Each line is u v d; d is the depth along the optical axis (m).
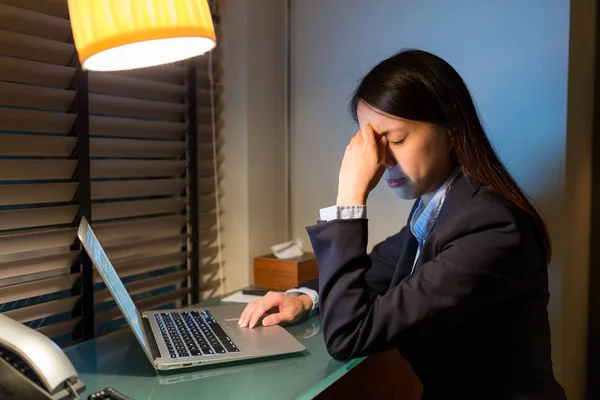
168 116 1.62
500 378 0.90
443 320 0.85
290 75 1.97
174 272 1.66
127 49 0.92
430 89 0.89
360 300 0.88
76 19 0.81
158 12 0.79
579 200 1.65
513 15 1.55
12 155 1.18
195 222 1.68
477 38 1.61
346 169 0.99
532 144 1.54
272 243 1.93
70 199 1.32
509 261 0.84
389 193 1.80
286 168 1.99
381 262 1.31
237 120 1.81
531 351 0.90
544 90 1.52
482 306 0.86
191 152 1.67
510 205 0.88
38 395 0.67
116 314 1.45
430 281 0.85
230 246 1.86
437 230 0.91
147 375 0.90
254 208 1.83
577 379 1.73
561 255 1.53
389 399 1.62
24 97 1.20
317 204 1.94
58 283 1.29
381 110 0.91
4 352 0.68
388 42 1.76
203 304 1.39
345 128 1.86
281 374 0.90
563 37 1.48
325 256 0.94
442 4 1.66
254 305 1.14
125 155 1.48
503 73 1.58
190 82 1.65
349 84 1.84
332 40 1.87
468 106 0.93
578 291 1.68
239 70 1.79
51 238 1.27
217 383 0.87
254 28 1.80
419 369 1.05
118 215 1.46
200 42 0.93
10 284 1.22
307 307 1.19
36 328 1.25
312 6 1.91
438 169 0.95
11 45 1.18
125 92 1.47
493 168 0.93
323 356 0.98
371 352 0.88
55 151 1.27
